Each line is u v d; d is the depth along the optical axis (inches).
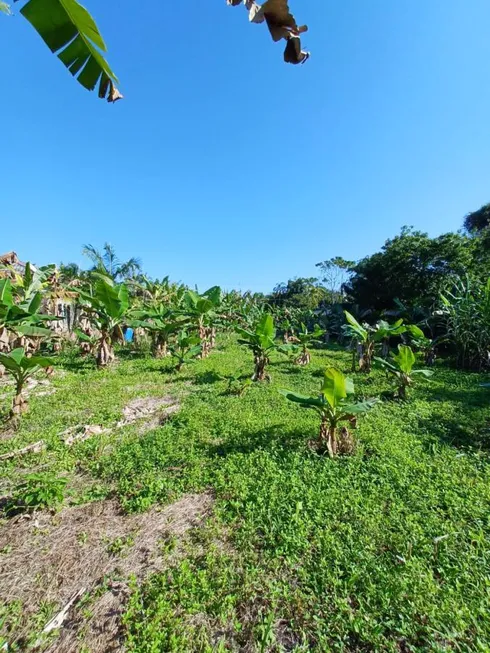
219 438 191.5
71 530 116.3
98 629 81.8
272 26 66.1
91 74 92.4
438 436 190.9
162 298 640.4
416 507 123.5
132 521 121.3
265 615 84.3
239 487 137.8
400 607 82.2
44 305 491.5
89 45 85.7
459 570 93.0
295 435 190.5
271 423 208.7
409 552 100.1
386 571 93.7
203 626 81.0
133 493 135.7
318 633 77.6
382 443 177.8
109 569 99.9
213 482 143.9
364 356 379.2
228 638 79.3
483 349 405.1
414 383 313.6
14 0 76.4
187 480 145.5
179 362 374.0
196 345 439.2
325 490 133.3
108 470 153.5
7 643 78.6
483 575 91.9
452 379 354.6
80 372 354.3
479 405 252.7
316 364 439.8
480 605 81.7
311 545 105.7
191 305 454.3
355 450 170.2
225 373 362.0
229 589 91.4
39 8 77.9
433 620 78.0
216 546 108.0
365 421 214.2
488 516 116.2
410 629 77.0
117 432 201.5
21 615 85.7
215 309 577.6
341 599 85.2
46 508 126.3
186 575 94.9
